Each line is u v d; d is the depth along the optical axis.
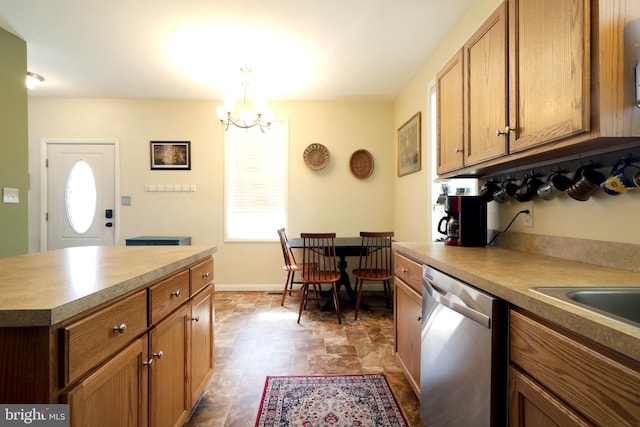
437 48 2.60
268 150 3.88
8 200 2.41
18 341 0.65
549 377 0.69
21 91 2.48
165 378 1.14
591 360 0.58
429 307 1.29
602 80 0.83
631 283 0.87
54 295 0.74
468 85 1.50
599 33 0.83
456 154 1.63
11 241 2.44
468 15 2.12
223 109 2.88
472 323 0.96
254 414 1.52
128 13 2.14
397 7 2.08
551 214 1.39
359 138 3.86
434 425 1.22
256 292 3.76
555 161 1.32
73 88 3.44
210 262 1.67
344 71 3.01
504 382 0.86
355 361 2.06
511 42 1.18
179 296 1.28
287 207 3.84
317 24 2.27
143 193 3.79
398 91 3.54
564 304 0.67
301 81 3.25
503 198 1.67
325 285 3.85
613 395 0.54
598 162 1.13
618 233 1.08
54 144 3.74
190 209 3.81
